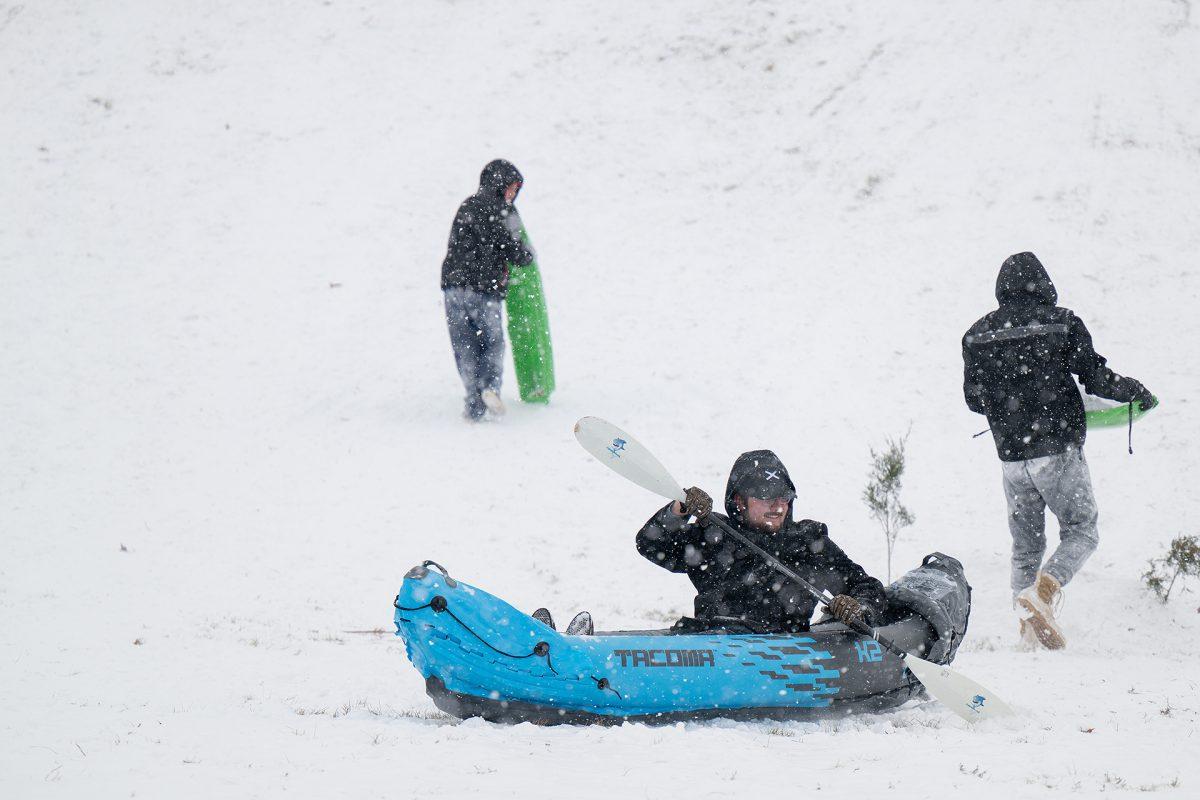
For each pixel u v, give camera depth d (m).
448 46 68.06
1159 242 49.22
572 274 52.84
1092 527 25.36
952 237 51.50
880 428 40.47
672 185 58.06
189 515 35.56
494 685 14.76
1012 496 26.20
